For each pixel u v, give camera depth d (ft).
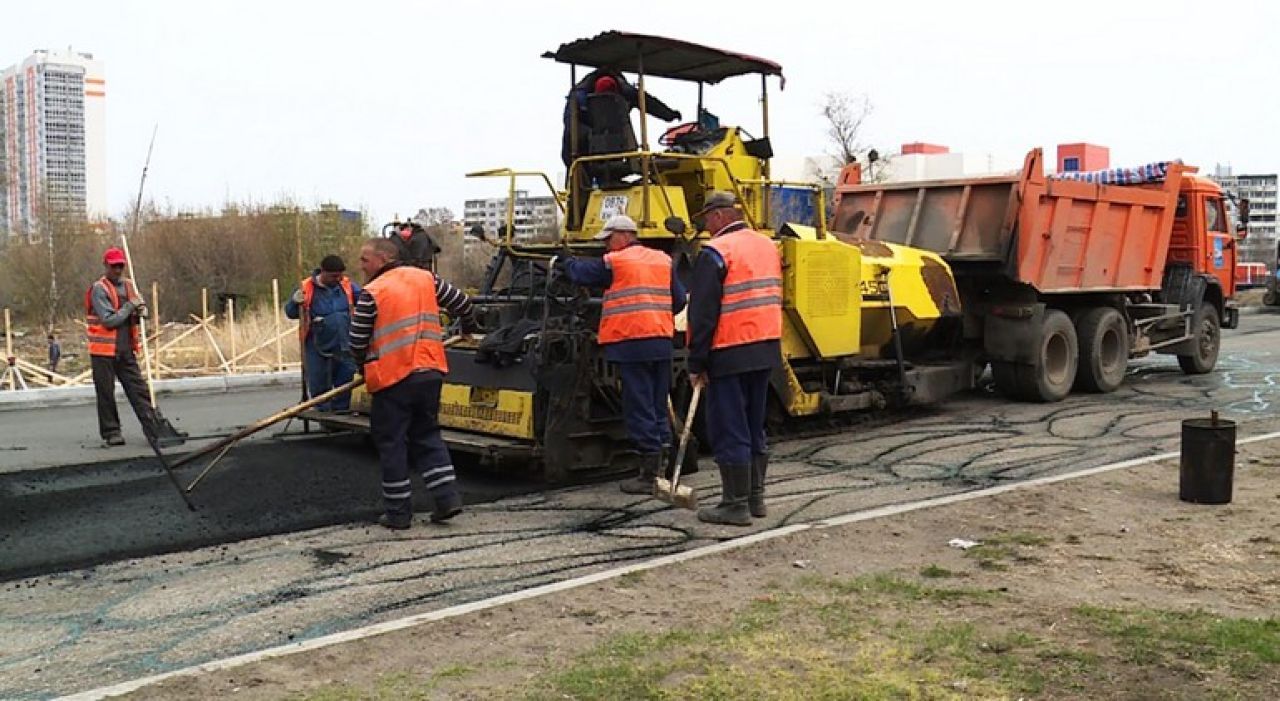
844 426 34.37
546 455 25.12
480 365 27.04
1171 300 46.93
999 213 37.81
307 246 82.43
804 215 32.68
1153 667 13.93
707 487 25.76
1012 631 15.35
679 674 13.92
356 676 13.94
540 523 22.43
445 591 17.94
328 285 32.07
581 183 30.32
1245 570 18.47
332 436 31.50
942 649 14.67
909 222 40.27
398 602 17.40
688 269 27.84
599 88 29.66
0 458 29.76
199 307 83.97
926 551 19.79
